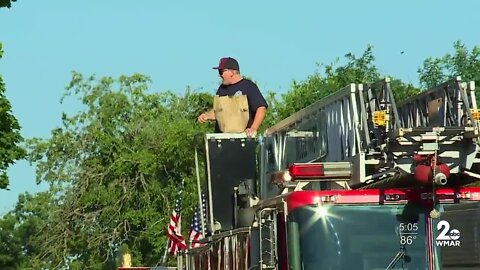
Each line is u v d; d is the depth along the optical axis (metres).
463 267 17.52
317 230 17.52
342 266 17.47
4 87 36.34
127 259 64.12
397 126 17.95
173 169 65.38
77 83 70.06
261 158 23.61
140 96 70.69
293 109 52.81
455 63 39.16
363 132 18.62
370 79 46.12
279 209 17.94
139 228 66.75
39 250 68.94
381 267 17.55
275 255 17.66
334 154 19.98
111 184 66.81
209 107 68.69
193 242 24.44
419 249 17.66
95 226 66.94
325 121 20.55
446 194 17.89
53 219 67.69
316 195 17.61
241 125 23.02
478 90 35.84
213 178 22.22
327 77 49.28
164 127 66.94
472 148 17.88
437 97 19.27
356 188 18.53
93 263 66.94
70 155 69.50
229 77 23.36
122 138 70.19
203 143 23.28
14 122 36.44
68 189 68.44
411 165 17.78
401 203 17.77
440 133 17.66
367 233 17.59
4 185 36.00
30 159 69.44
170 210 64.00
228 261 20.47
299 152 21.95
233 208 22.05
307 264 17.47
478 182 18.47
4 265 167.75
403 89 36.53
